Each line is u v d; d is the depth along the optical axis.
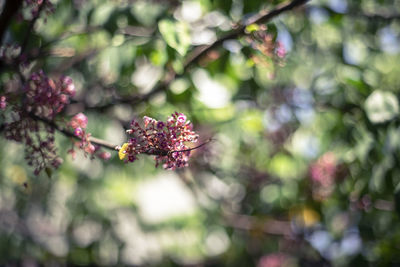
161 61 3.05
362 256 4.27
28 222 5.98
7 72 2.85
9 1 2.47
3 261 5.70
